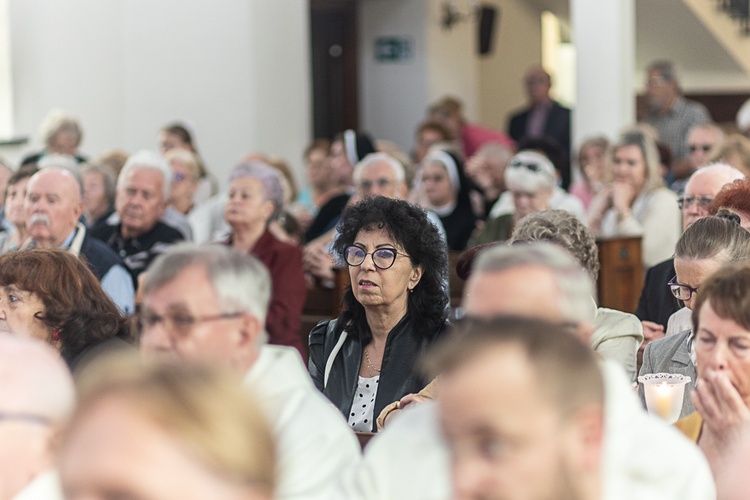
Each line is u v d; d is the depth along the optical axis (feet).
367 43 76.84
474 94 79.25
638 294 35.70
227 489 7.35
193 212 44.98
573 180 58.65
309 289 36.73
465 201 42.91
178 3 58.90
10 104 58.54
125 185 36.83
